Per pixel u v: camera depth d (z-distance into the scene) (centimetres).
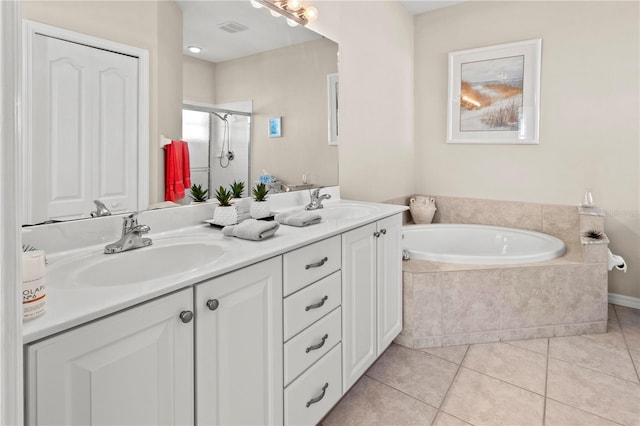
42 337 75
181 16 170
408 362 222
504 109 331
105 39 140
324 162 263
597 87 295
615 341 243
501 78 331
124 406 90
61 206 130
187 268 144
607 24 289
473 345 241
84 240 135
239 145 203
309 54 246
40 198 124
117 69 145
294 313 143
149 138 158
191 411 107
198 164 180
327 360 163
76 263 119
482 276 240
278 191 229
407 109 368
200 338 108
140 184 155
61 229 128
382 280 210
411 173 380
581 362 219
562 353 229
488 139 341
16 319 45
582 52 299
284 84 228
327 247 162
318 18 252
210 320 110
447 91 357
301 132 243
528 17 318
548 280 246
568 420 172
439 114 366
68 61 130
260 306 127
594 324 253
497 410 179
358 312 187
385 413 179
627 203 291
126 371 90
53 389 78
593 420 172
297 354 145
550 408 180
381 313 210
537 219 324
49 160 126
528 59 318
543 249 284
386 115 332
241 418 122
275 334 134
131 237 135
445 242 338
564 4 304
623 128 288
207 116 184
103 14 139
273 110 222
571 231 309
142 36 153
